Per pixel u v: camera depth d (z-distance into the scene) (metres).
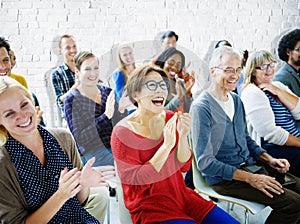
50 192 1.27
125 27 3.17
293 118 2.08
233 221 1.43
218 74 1.50
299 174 1.97
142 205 1.37
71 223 1.32
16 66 3.14
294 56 2.23
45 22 3.10
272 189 1.62
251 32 3.30
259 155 1.81
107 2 3.12
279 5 3.29
